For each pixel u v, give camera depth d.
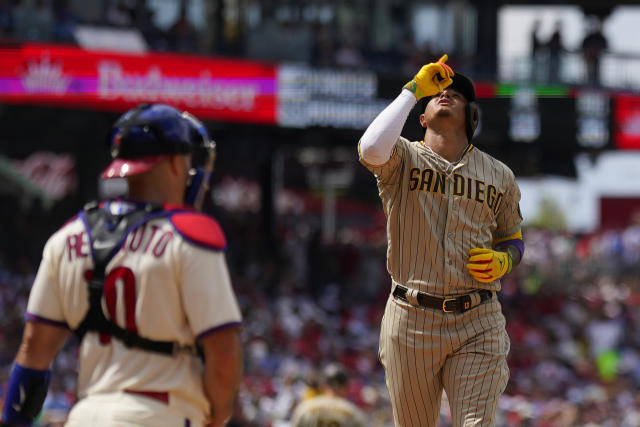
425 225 10.09
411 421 10.46
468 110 10.30
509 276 59.97
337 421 15.66
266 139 50.50
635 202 100.50
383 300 54.44
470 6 55.75
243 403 29.03
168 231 8.15
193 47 45.72
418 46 53.84
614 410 39.12
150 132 8.47
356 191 73.25
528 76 52.06
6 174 53.19
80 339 8.34
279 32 48.09
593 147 52.00
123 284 8.08
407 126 39.03
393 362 10.35
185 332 8.16
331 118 45.88
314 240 57.16
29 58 37.88
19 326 38.16
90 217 8.42
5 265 45.69
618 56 52.84
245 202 65.62
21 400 8.45
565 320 53.81
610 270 70.19
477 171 10.23
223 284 8.16
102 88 39.47
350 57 50.12
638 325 53.66
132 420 7.88
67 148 46.06
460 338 10.07
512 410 37.06
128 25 43.00
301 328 44.66
